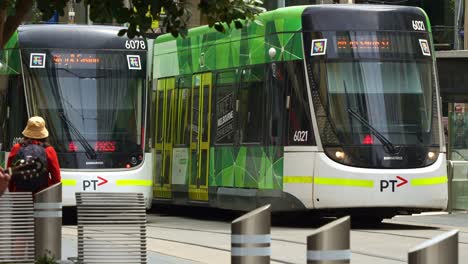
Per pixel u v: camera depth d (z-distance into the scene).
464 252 37.38
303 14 46.75
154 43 59.56
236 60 50.53
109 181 51.53
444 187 47.22
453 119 58.16
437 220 52.75
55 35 52.53
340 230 16.72
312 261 16.70
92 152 51.50
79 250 27.75
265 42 48.31
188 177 54.59
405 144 46.41
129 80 52.81
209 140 52.56
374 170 45.91
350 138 45.94
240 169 49.91
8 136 52.19
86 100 52.09
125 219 27.94
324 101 46.03
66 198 51.12
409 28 47.62
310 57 46.34
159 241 42.03
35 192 31.77
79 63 52.31
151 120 53.25
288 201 46.78
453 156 58.03
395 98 46.72
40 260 28.27
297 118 46.53
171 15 25.53
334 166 45.69
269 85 47.91
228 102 51.09
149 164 52.75
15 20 24.98
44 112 51.59
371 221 51.78
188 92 55.03
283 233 45.16
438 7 107.12
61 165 51.22
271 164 47.59
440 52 60.62
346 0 82.88
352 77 46.41
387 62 46.88
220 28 25.97
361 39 46.72
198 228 48.91
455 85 60.44
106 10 25.22
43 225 29.72
